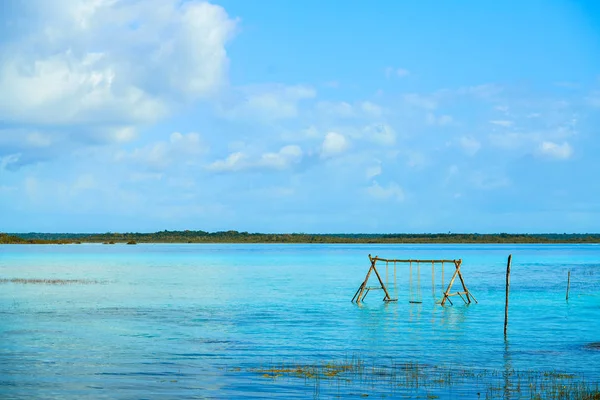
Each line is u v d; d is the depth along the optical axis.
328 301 60.09
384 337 39.47
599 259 162.62
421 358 32.97
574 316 49.78
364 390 26.28
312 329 42.62
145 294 65.56
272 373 29.22
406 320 47.19
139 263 134.12
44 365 30.81
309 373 29.22
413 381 27.73
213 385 27.08
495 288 75.25
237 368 30.30
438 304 57.72
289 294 67.00
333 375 28.84
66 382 27.55
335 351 34.84
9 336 38.81
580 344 37.31
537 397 25.17
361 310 53.19
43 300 58.72
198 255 186.00
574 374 29.39
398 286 78.44
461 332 41.69
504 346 36.56
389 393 25.88
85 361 31.75
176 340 37.91
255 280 86.50
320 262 142.62
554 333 41.44
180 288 73.06
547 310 53.59
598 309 54.25
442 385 27.09
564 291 70.88
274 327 43.31
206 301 59.44
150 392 26.03
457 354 34.12
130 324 44.09
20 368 30.14
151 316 48.38
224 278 90.00
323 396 25.47
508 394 25.70
